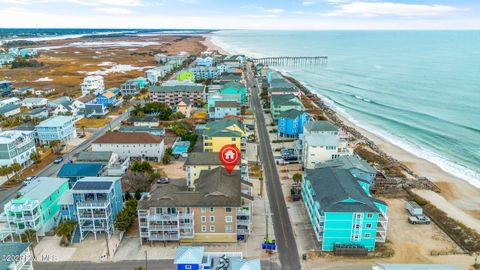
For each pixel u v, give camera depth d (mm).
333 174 79312
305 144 107875
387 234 76062
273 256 67938
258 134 142375
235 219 70312
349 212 66688
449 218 82250
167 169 107938
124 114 171000
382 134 151875
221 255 60312
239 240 72688
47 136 126875
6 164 102500
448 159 124375
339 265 65625
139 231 72938
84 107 174375
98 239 72812
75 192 70688
